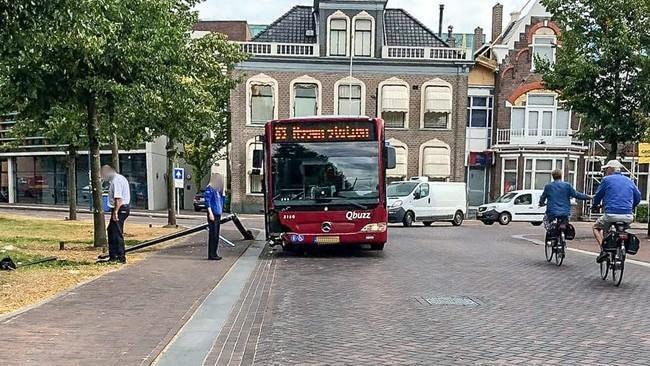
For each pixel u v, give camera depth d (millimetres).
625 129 18250
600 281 10656
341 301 8727
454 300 8805
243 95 37438
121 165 42781
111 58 12891
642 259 13859
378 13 37906
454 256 14297
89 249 14539
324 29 37656
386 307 8305
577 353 6086
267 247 16359
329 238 13609
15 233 18891
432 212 28547
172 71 14812
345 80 37719
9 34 9188
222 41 19625
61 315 7258
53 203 46750
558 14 19219
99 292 8805
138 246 14297
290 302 8656
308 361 5781
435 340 6562
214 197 13227
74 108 15711
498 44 42281
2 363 5324
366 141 13875
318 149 13820
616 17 18156
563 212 12844
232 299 8703
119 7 12008
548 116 38812
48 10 9023
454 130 38250
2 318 7035
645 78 17719
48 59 12117
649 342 6531
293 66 37562
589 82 18391
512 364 5711
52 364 5328
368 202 13695
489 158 39688
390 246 16594
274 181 13789
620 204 10508
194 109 17328
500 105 39094
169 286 9523
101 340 6184
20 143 28625
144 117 16484
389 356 5949
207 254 14250
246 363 5715
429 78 38094
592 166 38594
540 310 8141
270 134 13891
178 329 6777
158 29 13609
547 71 19625
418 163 38156
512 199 31453
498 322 7430
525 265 12797
